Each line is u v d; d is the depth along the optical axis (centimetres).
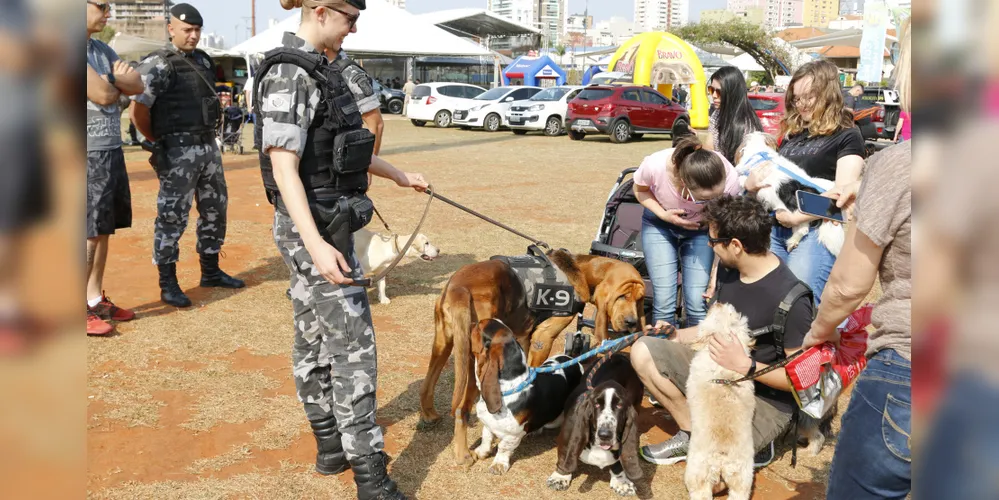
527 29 4866
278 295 646
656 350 365
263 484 346
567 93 2367
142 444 379
